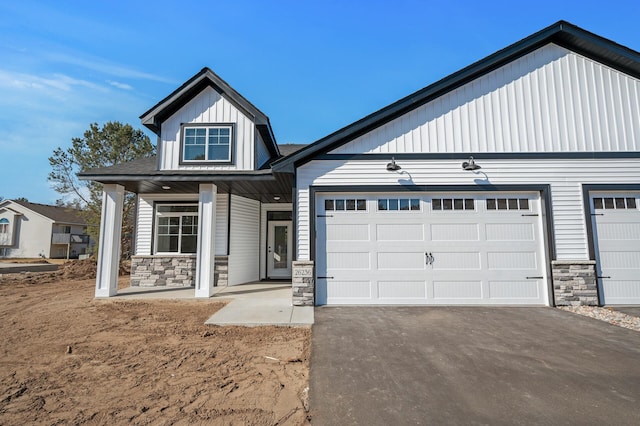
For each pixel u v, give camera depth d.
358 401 2.87
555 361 3.76
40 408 2.74
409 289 6.90
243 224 10.50
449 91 7.27
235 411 2.71
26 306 6.89
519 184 7.00
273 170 6.89
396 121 7.22
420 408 2.75
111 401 2.87
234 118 8.89
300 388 3.14
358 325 5.34
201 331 5.05
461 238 6.99
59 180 17.91
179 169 8.68
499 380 3.28
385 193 7.13
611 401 2.85
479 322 5.48
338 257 7.01
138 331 5.04
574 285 6.69
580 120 7.13
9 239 29.73
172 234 10.03
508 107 7.21
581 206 6.90
